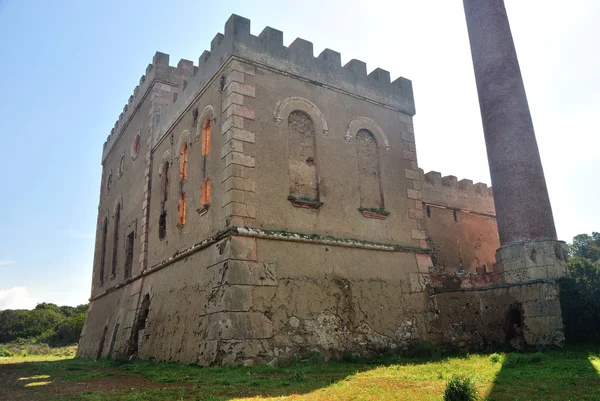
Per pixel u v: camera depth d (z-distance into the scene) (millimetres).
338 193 16984
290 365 13188
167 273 18438
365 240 17141
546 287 15117
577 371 9898
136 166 25125
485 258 25766
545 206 16594
